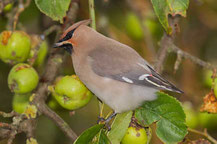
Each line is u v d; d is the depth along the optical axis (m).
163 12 8.73
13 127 8.56
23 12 11.97
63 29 10.49
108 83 9.25
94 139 8.20
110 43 9.77
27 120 8.76
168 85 9.12
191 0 13.06
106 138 8.23
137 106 8.73
